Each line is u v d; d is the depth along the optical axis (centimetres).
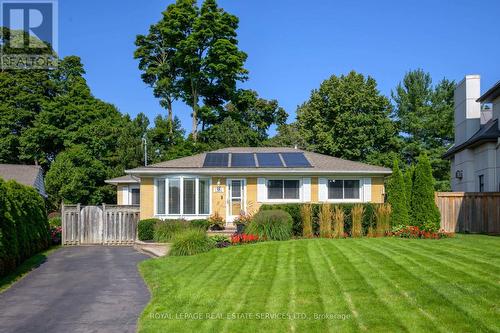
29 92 4462
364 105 4009
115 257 1792
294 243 1627
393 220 2006
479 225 2125
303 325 748
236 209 2403
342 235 1920
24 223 1677
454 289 872
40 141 4266
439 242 1596
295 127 4775
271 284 1034
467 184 2458
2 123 4247
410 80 4794
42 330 831
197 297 977
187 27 4747
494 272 999
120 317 908
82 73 4812
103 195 4003
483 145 2284
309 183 2423
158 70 4794
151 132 4281
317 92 4300
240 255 1453
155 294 1077
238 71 4666
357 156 4066
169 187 2381
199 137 4638
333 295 902
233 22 4769
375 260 1216
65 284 1250
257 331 739
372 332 691
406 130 4550
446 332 667
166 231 2078
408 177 2064
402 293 875
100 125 4178
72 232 2334
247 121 5019
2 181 1388
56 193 3675
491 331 659
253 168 2394
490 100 2402
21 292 1152
